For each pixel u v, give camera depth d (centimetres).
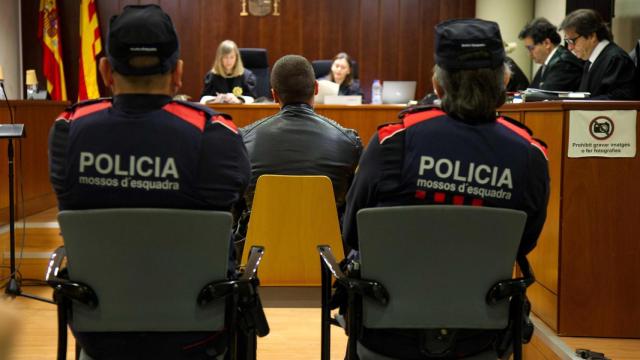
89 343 160
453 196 164
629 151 262
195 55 847
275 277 241
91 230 151
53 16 810
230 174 161
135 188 156
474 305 162
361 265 162
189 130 159
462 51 163
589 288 268
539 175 167
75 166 156
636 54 399
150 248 152
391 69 860
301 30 852
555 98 363
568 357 244
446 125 166
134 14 161
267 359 302
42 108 557
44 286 428
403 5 856
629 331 268
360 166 171
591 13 405
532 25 530
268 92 688
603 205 265
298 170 246
